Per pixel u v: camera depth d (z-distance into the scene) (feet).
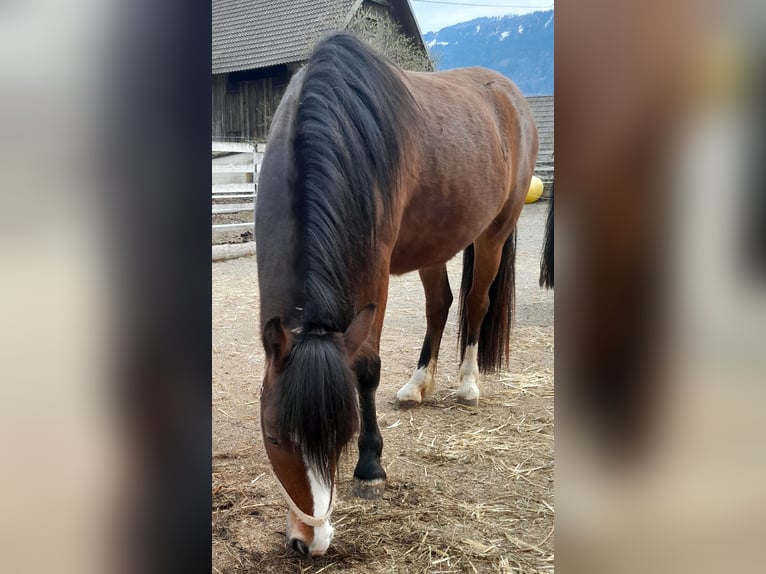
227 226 20.98
